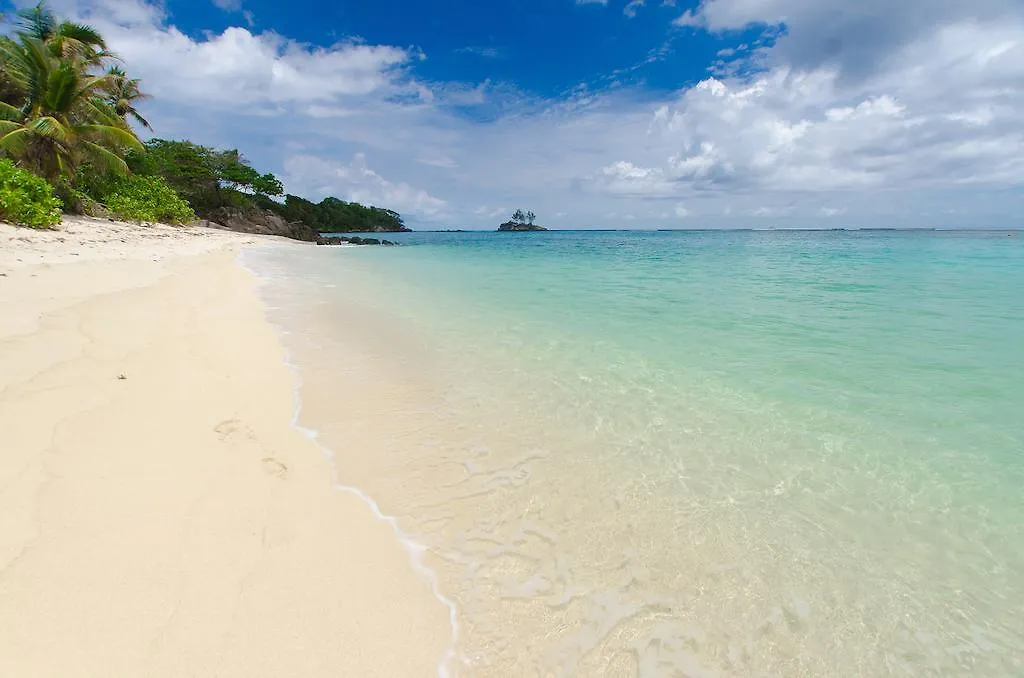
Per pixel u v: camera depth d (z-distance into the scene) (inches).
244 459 137.7
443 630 90.5
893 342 277.0
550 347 273.1
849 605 98.1
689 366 237.5
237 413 167.0
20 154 855.1
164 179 1662.2
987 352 255.9
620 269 768.9
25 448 119.6
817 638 91.3
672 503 129.4
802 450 155.3
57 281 323.6
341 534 113.0
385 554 108.4
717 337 293.1
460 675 82.3
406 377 221.0
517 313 373.4
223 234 1494.8
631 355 257.1
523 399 197.3
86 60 1073.5
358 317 350.0
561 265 860.6
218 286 426.0
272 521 113.0
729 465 147.4
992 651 88.8
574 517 124.0
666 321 340.8
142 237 841.5
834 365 236.2
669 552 112.0
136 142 1035.3
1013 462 146.9
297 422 170.2
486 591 100.4
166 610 83.0
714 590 101.6
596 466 147.1
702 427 171.9
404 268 787.4
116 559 91.2
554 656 87.0
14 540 90.6
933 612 96.6
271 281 522.0
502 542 115.0
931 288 502.3
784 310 380.2
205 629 81.0
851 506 127.9
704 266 818.2
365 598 95.0
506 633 91.0
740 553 111.4
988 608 97.4
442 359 249.4
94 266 418.6
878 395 197.5
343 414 179.6
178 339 235.6
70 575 85.4
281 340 272.7
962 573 105.8
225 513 112.0
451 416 180.4
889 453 152.9
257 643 81.0
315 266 762.8
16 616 76.0
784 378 219.3
